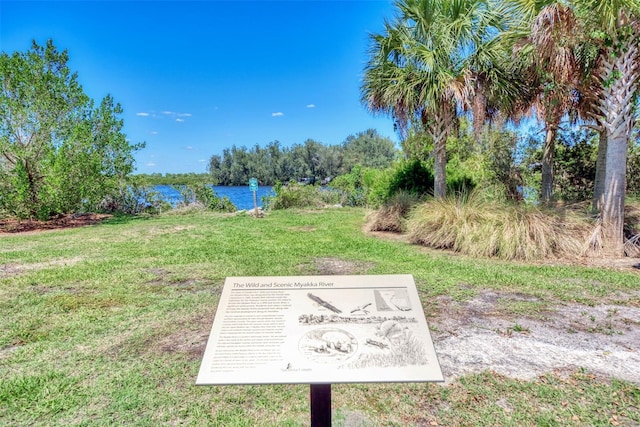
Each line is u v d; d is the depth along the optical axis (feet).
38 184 38.73
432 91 25.95
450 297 14.67
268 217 40.93
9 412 8.05
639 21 18.66
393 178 37.32
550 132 29.48
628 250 21.18
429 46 27.50
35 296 15.24
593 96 22.24
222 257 21.81
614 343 10.92
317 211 46.26
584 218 22.31
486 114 30.09
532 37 19.99
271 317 6.79
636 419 7.73
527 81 26.58
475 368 9.67
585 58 21.93
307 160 192.95
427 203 27.17
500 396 8.52
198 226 34.94
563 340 11.13
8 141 36.52
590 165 34.88
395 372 5.94
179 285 16.70
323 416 6.23
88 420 7.82
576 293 15.10
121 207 48.98
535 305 13.83
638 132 30.99
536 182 37.14
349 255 22.08
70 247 25.46
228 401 8.52
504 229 21.61
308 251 23.27
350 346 6.29
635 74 19.75
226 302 7.10
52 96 38.68
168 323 12.58
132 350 10.77
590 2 18.42
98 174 41.27
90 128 40.55
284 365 6.02
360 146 202.59
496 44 25.45
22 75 37.19
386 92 27.45
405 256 21.59
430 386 8.96
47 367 9.89
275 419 7.93
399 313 6.84
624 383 8.91
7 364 10.05
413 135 34.53
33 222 39.96
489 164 37.76
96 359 10.28
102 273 18.60
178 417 7.93
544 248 20.79
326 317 6.77
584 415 7.86
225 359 6.13
